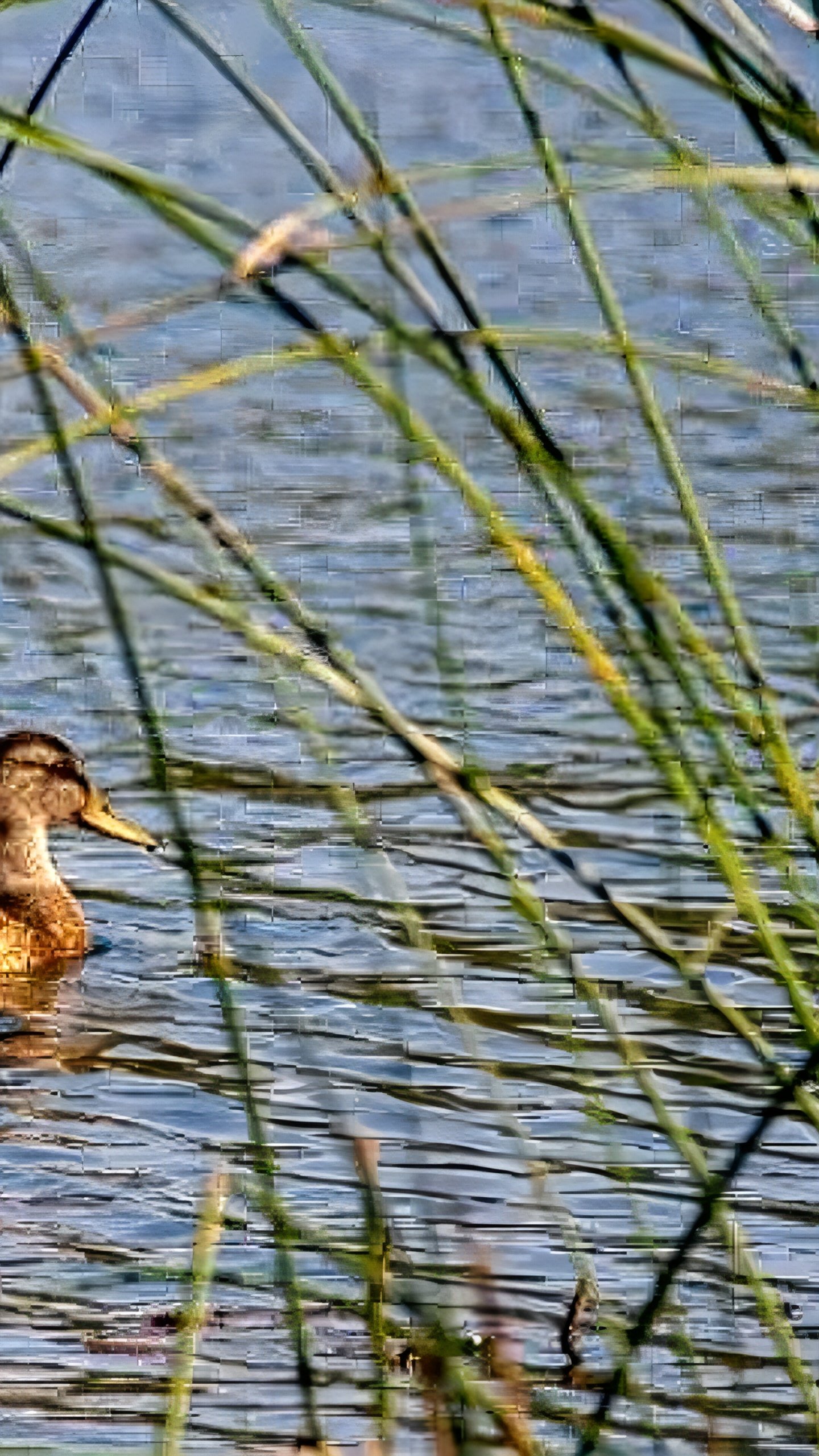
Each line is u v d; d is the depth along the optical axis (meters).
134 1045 13.94
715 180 8.63
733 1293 10.91
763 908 9.15
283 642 9.48
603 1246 11.38
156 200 8.97
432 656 18.92
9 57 21.16
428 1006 14.03
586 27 8.74
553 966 14.40
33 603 19.50
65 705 18.11
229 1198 11.94
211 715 18.11
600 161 9.51
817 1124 8.81
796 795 9.34
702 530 9.37
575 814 16.45
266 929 15.12
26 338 9.39
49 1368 10.59
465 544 20.83
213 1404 10.23
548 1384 10.11
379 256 9.20
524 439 9.08
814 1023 8.93
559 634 19.11
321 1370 10.44
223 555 13.55
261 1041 13.81
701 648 9.41
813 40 9.52
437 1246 11.41
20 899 15.59
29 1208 11.98
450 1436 8.69
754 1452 9.66
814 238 9.24
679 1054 13.31
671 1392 10.08
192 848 9.75
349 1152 12.41
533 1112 12.77
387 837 16.30
